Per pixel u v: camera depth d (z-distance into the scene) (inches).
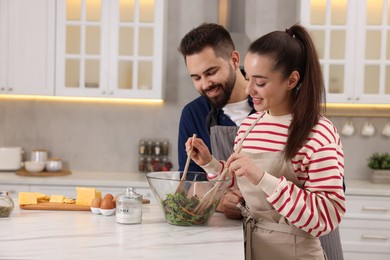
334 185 60.5
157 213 76.6
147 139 173.9
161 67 159.5
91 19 160.1
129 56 159.6
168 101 173.2
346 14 154.9
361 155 169.6
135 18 159.0
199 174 74.9
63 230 64.4
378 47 155.5
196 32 85.7
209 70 84.7
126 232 64.1
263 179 60.5
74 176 160.1
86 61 160.6
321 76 65.2
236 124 92.1
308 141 62.6
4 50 160.2
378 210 146.3
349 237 147.5
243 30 162.9
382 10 154.7
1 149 164.2
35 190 151.6
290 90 66.1
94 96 160.4
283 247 66.1
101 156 175.0
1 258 52.1
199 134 94.9
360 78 154.9
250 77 63.7
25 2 159.5
